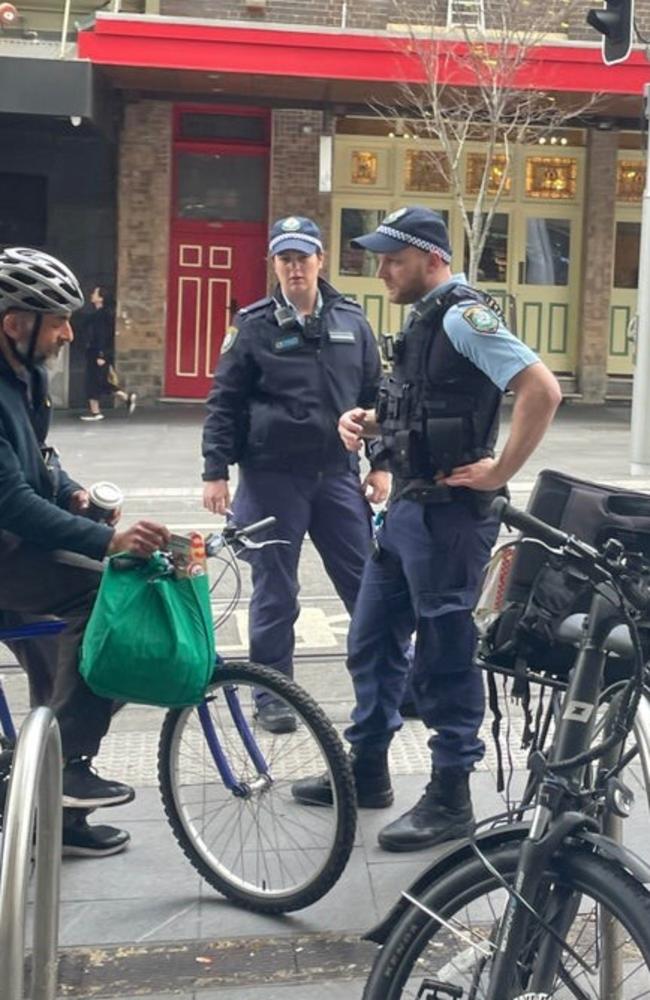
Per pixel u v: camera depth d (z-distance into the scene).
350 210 20.53
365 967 3.68
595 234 20.59
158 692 3.77
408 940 2.71
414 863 4.33
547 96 18.28
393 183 20.47
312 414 5.52
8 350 4.06
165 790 4.21
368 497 5.73
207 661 3.81
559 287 20.98
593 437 16.75
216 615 7.82
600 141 20.39
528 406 4.07
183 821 4.18
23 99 16.95
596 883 2.53
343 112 19.55
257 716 4.21
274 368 5.53
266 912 4.02
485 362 4.11
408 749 5.52
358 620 4.68
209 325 20.39
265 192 20.27
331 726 3.99
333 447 5.59
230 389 5.62
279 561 5.55
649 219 13.16
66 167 19.83
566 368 21.14
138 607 3.73
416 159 20.48
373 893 4.12
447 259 4.36
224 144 20.09
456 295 4.23
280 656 5.61
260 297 20.38
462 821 4.43
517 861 2.62
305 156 20.02
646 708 2.88
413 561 4.34
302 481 5.57
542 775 2.70
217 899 4.13
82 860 4.40
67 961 3.72
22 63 16.91
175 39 17.30
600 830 2.70
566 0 18.20
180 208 20.22
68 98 17.00
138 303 20.03
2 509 3.81
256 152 20.17
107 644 3.71
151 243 19.97
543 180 20.77
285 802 4.11
